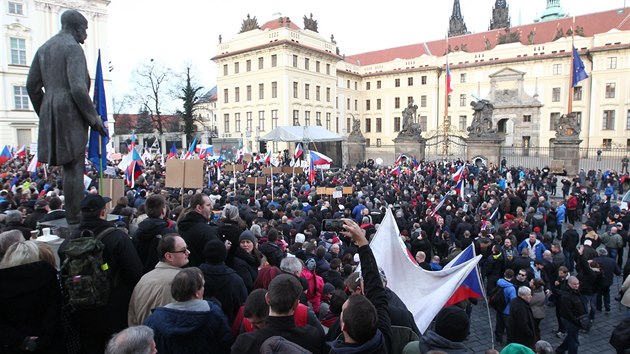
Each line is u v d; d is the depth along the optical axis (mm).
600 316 10570
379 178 26078
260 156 36312
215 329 3643
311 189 18766
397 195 19938
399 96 79625
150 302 4023
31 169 17016
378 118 82312
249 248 5992
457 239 13141
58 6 47625
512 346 3957
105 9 50656
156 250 5004
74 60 5668
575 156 35062
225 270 4617
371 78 82688
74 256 3684
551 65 65750
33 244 3725
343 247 10422
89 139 7879
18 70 45938
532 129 66562
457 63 73875
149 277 4125
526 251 9992
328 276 7516
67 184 5910
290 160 38031
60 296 3770
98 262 3775
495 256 10305
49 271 3664
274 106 58906
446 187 22281
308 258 8016
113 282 4191
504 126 70062
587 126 63688
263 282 5398
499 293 9039
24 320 3529
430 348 3568
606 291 10734
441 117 75625
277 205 14578
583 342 9141
